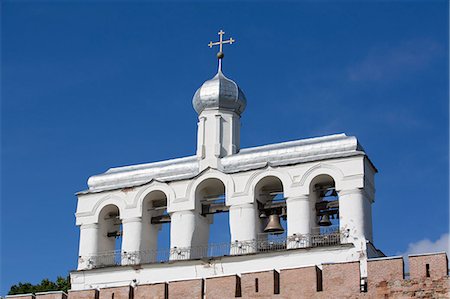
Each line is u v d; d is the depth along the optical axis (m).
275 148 63.81
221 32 69.81
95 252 64.88
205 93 66.75
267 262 59.53
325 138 63.25
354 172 60.59
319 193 62.88
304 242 59.94
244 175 63.00
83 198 66.44
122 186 65.69
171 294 58.03
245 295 56.31
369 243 59.19
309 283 55.34
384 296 53.75
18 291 88.94
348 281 54.69
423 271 53.50
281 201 62.84
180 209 63.66
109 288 59.56
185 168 65.19
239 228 61.78
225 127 66.06
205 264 60.88
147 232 64.81
